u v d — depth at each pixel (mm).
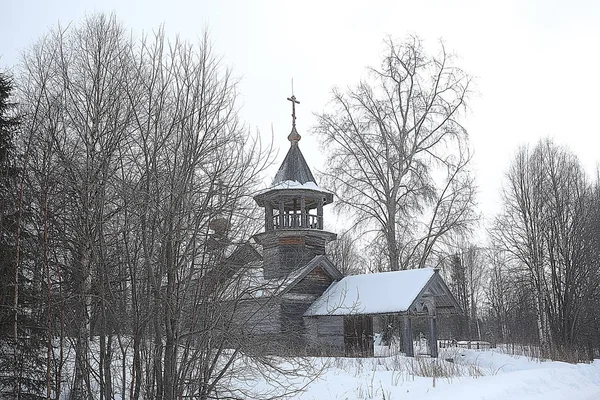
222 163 10273
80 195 9578
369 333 29344
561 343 40438
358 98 38750
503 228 45656
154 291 9578
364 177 38062
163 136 10320
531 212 43844
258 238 10609
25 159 9406
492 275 68938
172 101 10500
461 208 36562
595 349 51031
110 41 11219
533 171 44406
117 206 9953
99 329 9812
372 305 26984
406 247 37031
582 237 42031
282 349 11320
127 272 9992
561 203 42969
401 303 26141
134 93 10430
